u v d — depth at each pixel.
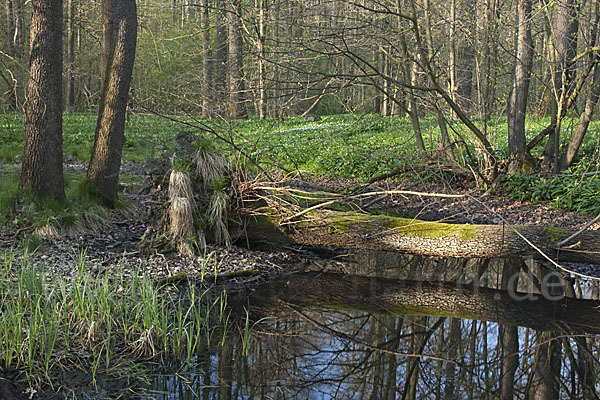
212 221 8.27
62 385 4.55
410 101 12.95
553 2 11.71
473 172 12.49
